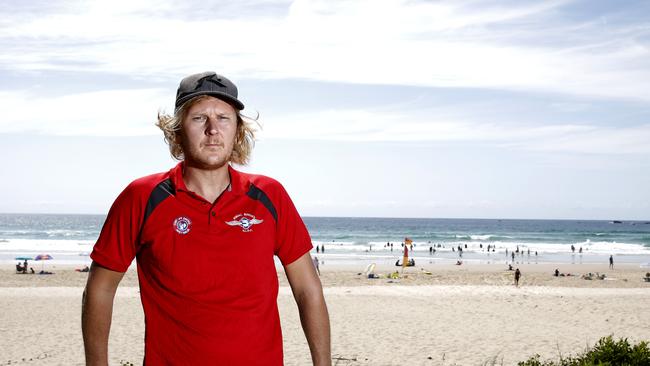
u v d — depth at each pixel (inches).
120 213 86.5
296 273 94.1
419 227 6343.5
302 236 93.7
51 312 869.2
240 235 84.9
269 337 86.4
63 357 579.5
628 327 780.0
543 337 705.0
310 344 93.8
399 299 1057.5
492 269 2038.6
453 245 3666.3
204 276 82.9
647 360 300.7
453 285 1412.4
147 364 84.0
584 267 2182.6
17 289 1186.0
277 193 91.5
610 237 4557.1
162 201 85.0
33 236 4023.1
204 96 85.7
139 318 797.2
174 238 83.4
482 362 571.8
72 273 1647.4
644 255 3004.4
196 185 87.3
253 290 84.9
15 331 714.2
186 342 82.8
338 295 1116.5
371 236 4552.2
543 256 2898.6
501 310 928.9
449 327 766.5
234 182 88.7
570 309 944.3
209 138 84.7
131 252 87.0
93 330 87.7
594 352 316.8
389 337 693.9
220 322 82.7
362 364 559.2
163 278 83.7
